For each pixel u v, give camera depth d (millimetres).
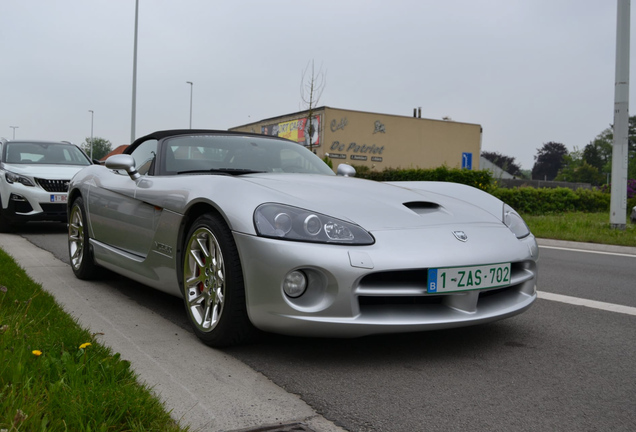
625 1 10461
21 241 7230
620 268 6211
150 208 3471
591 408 2205
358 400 2240
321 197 2910
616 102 10484
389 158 40156
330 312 2529
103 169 4598
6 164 8609
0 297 3227
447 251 2689
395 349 2896
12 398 1766
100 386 1938
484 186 16688
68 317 3033
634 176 85062
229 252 2709
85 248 4516
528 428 2016
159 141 3883
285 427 1973
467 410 2162
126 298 3984
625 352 2938
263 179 3158
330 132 37781
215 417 2043
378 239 2646
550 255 7539
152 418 1851
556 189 17875
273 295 2555
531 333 3270
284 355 2766
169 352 2779
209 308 2912
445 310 2729
